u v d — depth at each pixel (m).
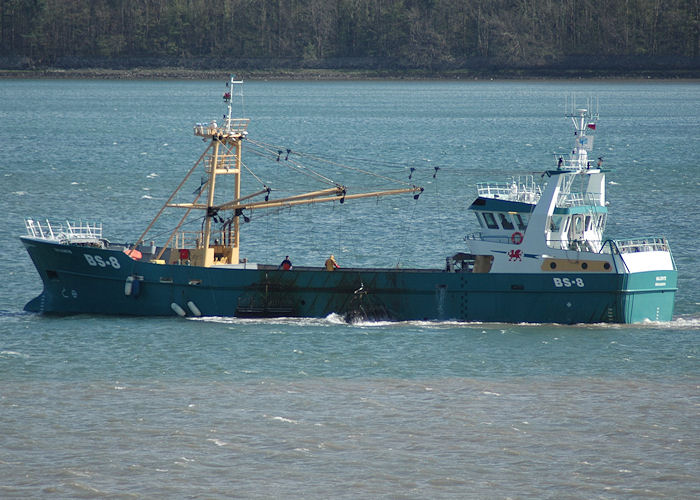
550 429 154.25
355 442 149.12
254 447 147.25
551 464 142.88
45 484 135.75
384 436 151.25
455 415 159.12
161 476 138.25
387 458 144.12
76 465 141.12
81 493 133.62
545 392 169.00
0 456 143.38
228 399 164.88
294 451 146.00
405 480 137.88
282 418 157.38
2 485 135.25
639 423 156.62
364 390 169.38
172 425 154.25
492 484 137.00
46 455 143.88
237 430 152.75
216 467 141.12
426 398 165.88
